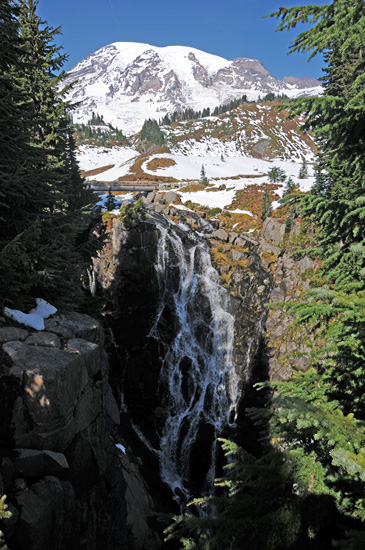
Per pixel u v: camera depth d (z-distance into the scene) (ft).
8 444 19.44
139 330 100.22
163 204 150.61
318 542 12.72
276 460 14.49
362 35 14.10
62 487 19.95
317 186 66.64
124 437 86.99
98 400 25.40
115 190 192.95
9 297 25.09
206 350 101.71
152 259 102.53
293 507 13.02
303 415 12.45
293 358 90.07
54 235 29.17
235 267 106.63
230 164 327.47
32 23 59.41
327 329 17.87
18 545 17.13
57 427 20.47
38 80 61.31
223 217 133.18
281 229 109.60
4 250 23.09
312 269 94.02
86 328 27.25
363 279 17.06
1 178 25.04
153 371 97.60
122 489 30.78
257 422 16.47
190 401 97.71
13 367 20.12
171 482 85.51
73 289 30.30
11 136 27.68
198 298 103.96
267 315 99.50
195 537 14.42
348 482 13.70
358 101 15.46
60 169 48.65
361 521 13.09
